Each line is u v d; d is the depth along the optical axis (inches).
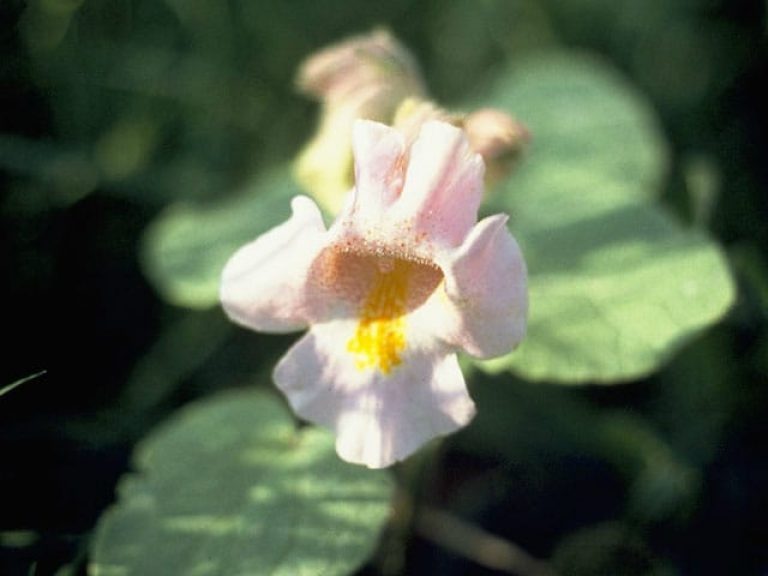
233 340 12.0
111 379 11.8
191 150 12.8
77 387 11.6
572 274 9.9
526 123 12.1
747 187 12.6
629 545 10.8
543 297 9.7
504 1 13.4
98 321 12.0
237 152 12.9
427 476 10.8
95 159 12.3
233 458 9.3
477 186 7.7
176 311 12.1
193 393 11.8
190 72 12.8
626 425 11.4
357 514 8.8
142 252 12.3
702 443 11.3
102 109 12.5
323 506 8.9
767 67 13.1
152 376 11.8
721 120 13.0
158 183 12.4
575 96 12.3
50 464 10.5
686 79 13.3
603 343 9.3
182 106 12.8
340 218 7.7
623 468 11.4
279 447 9.4
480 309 7.6
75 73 12.4
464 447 11.6
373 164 7.7
